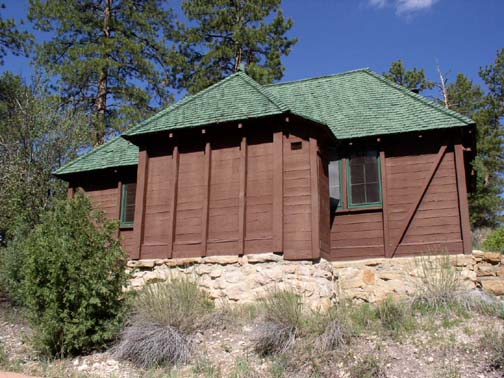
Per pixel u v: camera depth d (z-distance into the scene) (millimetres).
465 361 7430
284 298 9141
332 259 12289
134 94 24281
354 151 12883
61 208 9609
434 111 12641
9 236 18359
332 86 15852
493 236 15953
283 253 10938
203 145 12500
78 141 21250
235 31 26359
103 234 9508
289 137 11656
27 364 8617
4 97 23266
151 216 12570
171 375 7945
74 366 8461
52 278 8750
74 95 24172
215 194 11992
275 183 11328
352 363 7648
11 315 12039
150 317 9023
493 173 28531
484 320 8750
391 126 12531
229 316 9914
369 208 12281
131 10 25109
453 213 11703
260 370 7875
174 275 11773
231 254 11445
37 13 23484
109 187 15297
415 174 12188
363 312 9766
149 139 13016
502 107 29734
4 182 18812
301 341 8281
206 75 27078
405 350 7934
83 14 24141
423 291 9875
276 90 16641
